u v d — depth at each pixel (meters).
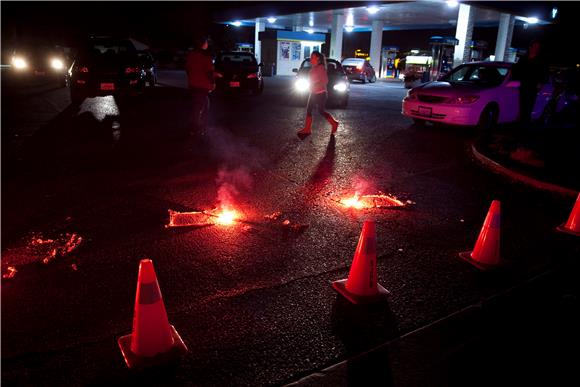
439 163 6.94
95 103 12.91
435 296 3.01
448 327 2.66
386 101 16.94
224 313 2.70
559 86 12.02
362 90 22.64
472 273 3.36
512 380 2.25
